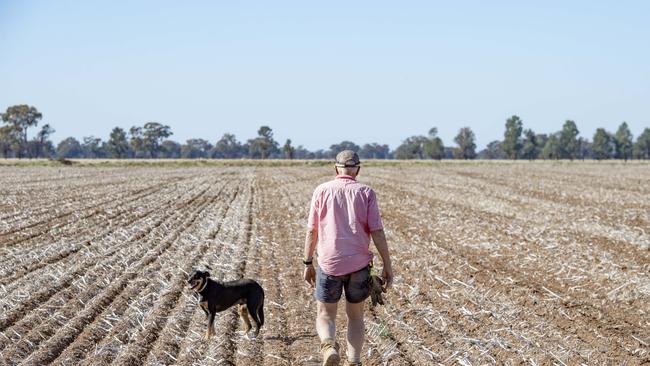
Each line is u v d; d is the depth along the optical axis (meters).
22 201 24.22
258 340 7.51
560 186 35.16
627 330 8.02
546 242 14.76
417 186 34.94
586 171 55.00
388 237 15.77
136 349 7.11
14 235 15.38
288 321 8.34
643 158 162.12
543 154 153.25
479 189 32.62
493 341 7.36
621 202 25.30
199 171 58.47
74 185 34.00
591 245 14.43
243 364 6.73
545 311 8.89
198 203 24.92
